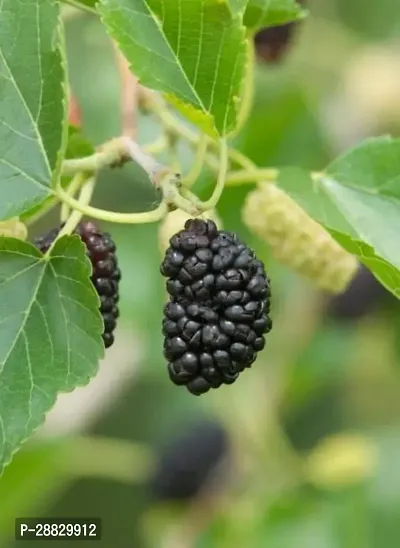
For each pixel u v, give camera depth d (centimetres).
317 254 38
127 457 51
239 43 34
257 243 47
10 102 35
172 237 34
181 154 44
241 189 46
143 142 49
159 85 35
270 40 42
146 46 35
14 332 35
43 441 49
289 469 50
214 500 50
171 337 34
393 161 38
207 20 35
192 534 49
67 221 35
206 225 34
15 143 35
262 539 48
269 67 48
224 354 34
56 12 35
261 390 52
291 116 51
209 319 34
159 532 50
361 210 38
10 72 35
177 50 35
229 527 49
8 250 35
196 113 35
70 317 35
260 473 50
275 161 51
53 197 35
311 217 37
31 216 36
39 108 35
